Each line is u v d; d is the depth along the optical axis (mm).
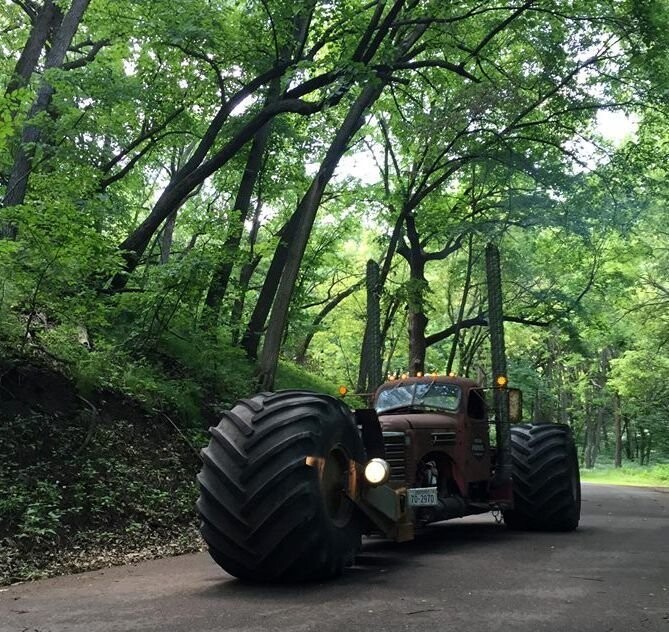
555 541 7914
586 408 51031
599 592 4793
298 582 5000
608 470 40781
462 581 5184
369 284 8883
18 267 8633
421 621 3875
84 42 16875
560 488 8812
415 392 8539
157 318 12266
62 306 9562
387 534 5672
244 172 16781
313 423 4738
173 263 11555
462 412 8289
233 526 4598
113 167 17828
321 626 3732
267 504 4531
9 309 8797
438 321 35500
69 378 9258
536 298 25672
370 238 27984
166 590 4844
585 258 24438
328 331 32125
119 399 9891
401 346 33781
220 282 14344
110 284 12102
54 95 12875
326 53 16281
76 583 5348
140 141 15961
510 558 6484
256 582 5008
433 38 16844
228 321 15078
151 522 7949
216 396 12727
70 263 8891
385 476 5191
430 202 22250
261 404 4867
